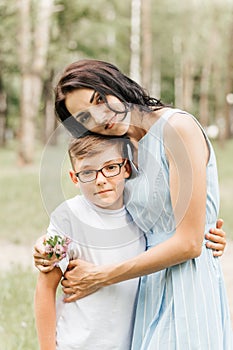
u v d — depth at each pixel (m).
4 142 35.38
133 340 2.74
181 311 2.65
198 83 41.84
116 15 30.66
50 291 2.77
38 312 2.77
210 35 33.19
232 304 5.66
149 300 2.74
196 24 32.91
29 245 9.08
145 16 26.58
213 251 2.80
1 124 35.38
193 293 2.67
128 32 31.20
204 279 2.71
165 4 33.66
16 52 24.81
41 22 22.25
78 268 2.72
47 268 2.71
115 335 2.75
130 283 2.79
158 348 2.66
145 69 26.55
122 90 2.63
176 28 33.78
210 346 2.66
